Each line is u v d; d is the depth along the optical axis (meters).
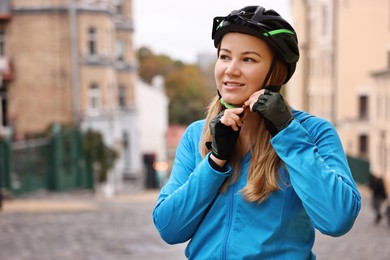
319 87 47.19
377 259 9.16
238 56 2.27
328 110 44.50
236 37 2.27
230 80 2.28
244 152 2.32
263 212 2.24
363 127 42.66
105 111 34.88
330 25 43.81
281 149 2.19
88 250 9.58
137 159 43.75
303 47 50.44
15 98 33.47
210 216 2.32
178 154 2.52
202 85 86.50
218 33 2.31
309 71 50.53
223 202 2.30
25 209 15.35
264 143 2.28
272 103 2.20
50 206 16.23
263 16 2.25
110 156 28.41
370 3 42.72
